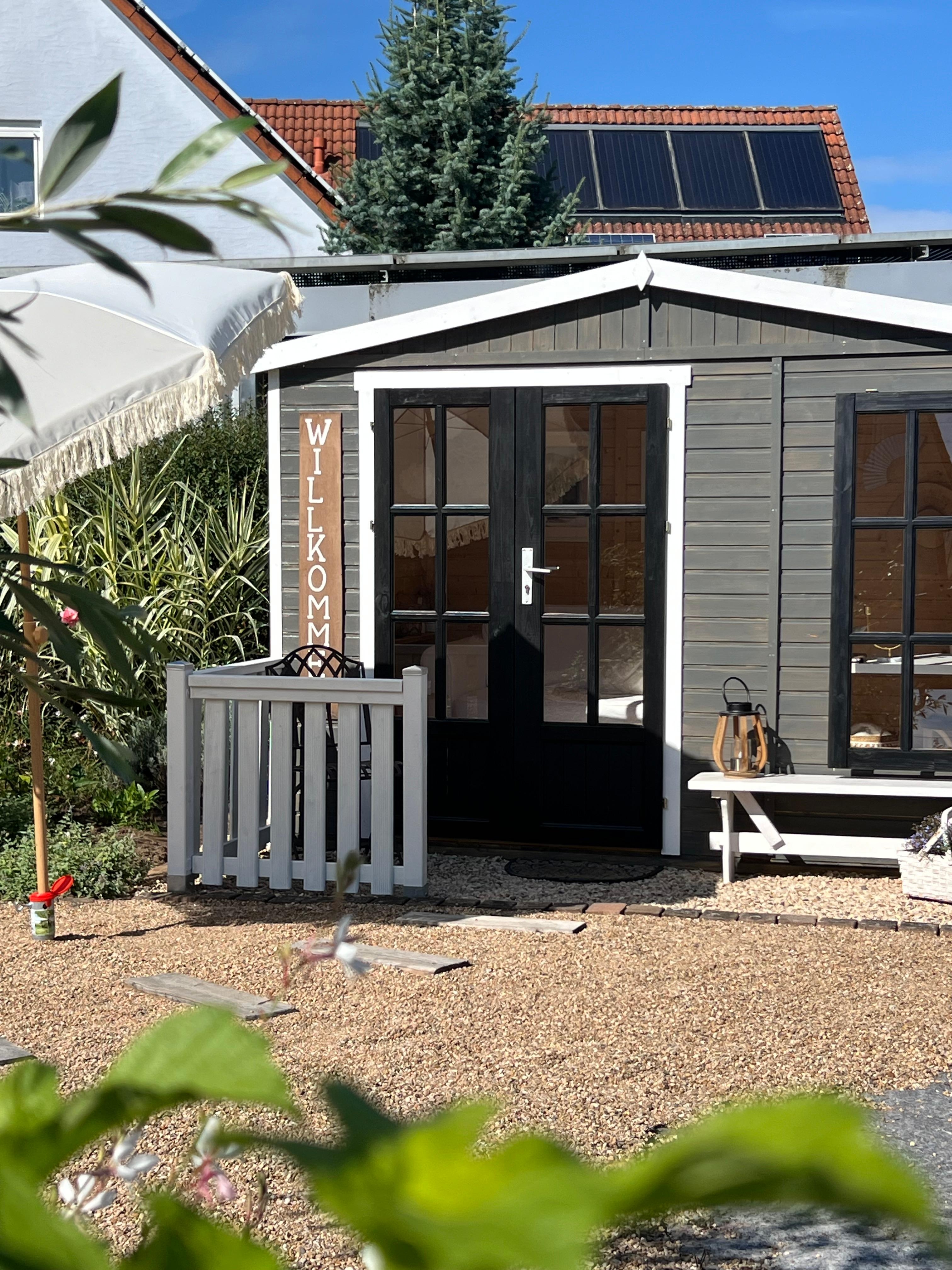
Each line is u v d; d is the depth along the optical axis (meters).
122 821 7.90
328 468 7.59
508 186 17.00
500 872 6.91
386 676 7.52
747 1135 0.24
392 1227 0.25
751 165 20.67
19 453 4.48
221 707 6.56
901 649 6.76
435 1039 4.28
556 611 7.28
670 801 7.14
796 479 6.95
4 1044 4.21
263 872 6.66
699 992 4.80
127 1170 0.82
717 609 7.07
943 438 6.71
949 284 8.14
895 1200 0.23
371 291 8.94
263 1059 0.35
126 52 15.11
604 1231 0.25
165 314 5.08
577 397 7.18
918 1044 4.26
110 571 9.28
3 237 14.33
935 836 6.35
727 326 7.01
